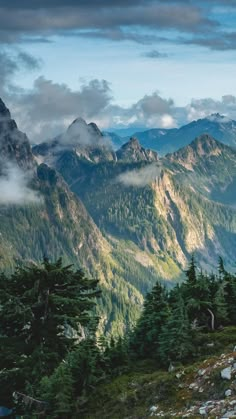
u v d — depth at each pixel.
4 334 41.06
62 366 35.06
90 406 35.28
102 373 39.03
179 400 29.08
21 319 38.03
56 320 39.97
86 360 37.84
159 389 31.59
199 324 51.47
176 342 40.56
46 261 40.44
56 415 34.09
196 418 25.22
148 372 40.91
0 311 38.75
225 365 29.72
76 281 40.91
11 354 38.06
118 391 35.69
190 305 49.97
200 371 30.97
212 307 51.12
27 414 35.25
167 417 27.27
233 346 40.09
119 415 31.69
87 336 40.53
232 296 55.03
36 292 38.22
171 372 33.34
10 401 38.34
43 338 40.06
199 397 28.31
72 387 36.50
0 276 40.19
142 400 32.00
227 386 27.58
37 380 36.41
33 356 37.44
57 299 38.44
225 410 24.84
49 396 34.38
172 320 41.34
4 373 37.12
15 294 39.53
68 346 40.66
